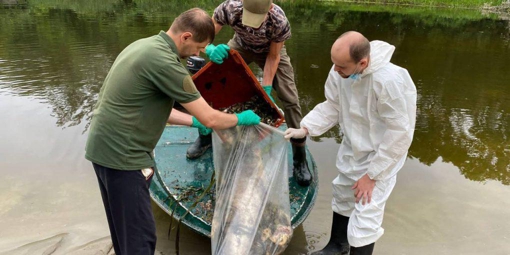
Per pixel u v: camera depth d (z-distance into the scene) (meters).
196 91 2.23
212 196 3.10
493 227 3.32
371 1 20.22
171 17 12.28
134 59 2.15
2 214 3.27
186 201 3.05
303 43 9.56
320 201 3.66
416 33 11.85
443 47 9.98
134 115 2.19
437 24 13.80
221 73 2.76
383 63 2.34
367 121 2.52
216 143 2.70
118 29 10.18
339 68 2.33
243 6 2.88
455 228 3.30
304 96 6.07
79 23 10.86
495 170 4.20
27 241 2.98
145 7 14.59
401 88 2.32
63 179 3.80
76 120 5.09
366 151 2.58
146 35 9.56
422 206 3.57
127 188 2.26
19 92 5.94
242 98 2.98
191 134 3.93
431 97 6.31
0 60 7.38
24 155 4.21
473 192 3.80
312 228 3.31
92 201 3.49
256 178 2.64
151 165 2.35
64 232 3.10
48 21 11.01
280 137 2.66
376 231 2.54
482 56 9.12
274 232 2.64
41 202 3.45
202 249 3.00
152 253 2.46
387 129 2.40
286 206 2.71
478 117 5.57
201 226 2.89
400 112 2.33
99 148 2.22
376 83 2.33
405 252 3.03
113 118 2.18
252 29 3.18
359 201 2.55
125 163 2.22
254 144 2.64
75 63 7.36
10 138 4.55
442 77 7.40
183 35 2.21
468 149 4.63
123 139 2.20
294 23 12.73
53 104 5.56
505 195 3.76
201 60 3.98
